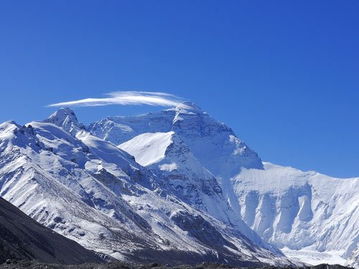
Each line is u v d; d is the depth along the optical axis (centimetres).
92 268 17562
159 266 18250
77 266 17700
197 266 18562
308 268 18262
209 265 18950
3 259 19638
